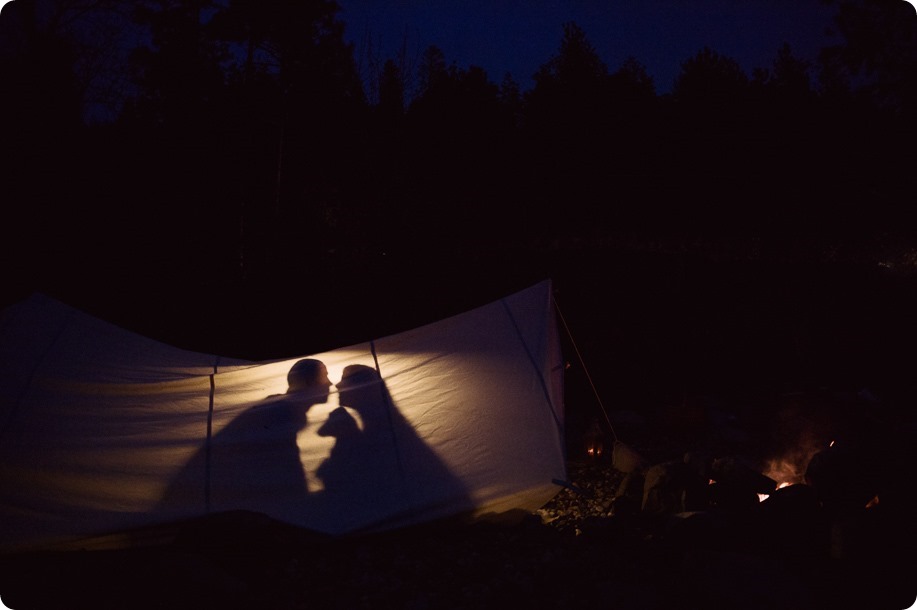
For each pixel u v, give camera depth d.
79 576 3.73
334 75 12.78
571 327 8.63
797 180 13.77
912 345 8.49
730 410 7.34
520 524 4.51
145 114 11.22
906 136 11.18
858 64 11.23
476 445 4.65
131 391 4.86
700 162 15.09
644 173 15.54
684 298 9.04
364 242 11.20
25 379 4.80
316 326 9.27
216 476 4.33
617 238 13.44
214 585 3.44
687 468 4.58
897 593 3.35
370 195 11.59
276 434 4.55
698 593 3.27
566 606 3.38
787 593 3.16
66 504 4.11
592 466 5.82
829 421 6.27
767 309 9.09
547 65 17.47
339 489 4.38
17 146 8.31
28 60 8.67
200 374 5.42
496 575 3.79
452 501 4.38
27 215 8.41
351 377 4.98
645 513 4.54
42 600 3.45
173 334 8.82
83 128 9.53
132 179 10.10
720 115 15.27
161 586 3.47
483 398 4.87
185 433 4.58
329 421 4.67
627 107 16.12
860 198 12.30
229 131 12.14
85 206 9.13
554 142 15.84
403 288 9.78
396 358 5.22
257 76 12.59
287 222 11.78
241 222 11.36
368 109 12.01
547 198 15.27
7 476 4.15
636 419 7.02
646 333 8.78
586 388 7.90
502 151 15.13
